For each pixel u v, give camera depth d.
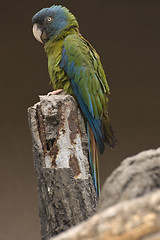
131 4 16.42
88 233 1.85
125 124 16.41
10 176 15.91
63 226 4.93
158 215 1.78
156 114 16.48
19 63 16.08
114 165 16.16
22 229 15.46
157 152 2.48
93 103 6.36
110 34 16.31
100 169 16.08
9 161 15.96
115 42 16.38
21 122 16.14
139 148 16.31
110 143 6.71
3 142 16.05
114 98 16.42
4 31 15.95
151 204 1.81
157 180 2.34
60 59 6.52
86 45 6.63
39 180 5.13
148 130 16.41
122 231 1.79
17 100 16.11
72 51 6.45
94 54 6.65
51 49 6.75
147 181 2.33
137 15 16.41
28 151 16.11
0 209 15.59
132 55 16.41
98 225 1.84
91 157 6.07
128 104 16.44
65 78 6.50
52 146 5.07
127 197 2.29
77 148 5.09
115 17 16.33
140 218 1.79
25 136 16.14
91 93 6.38
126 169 2.40
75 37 6.61
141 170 2.37
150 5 16.41
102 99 6.50
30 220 15.56
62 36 6.73
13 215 15.56
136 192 2.29
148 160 2.43
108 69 16.31
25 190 15.80
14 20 15.92
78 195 4.95
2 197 15.65
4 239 15.34
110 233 1.81
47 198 5.02
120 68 16.39
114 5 16.34
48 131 5.08
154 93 16.42
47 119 5.07
